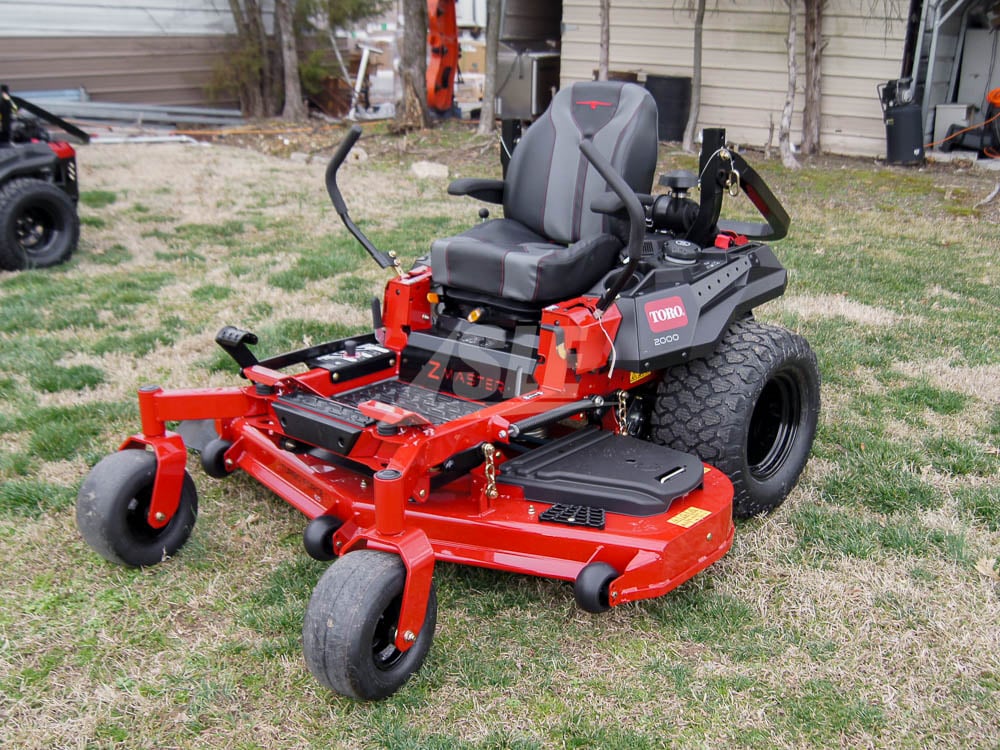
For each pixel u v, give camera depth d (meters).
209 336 5.72
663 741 2.58
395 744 2.54
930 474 4.12
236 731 2.63
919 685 2.81
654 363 3.36
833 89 11.77
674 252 3.68
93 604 3.19
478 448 3.12
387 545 2.63
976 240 8.27
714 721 2.66
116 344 5.55
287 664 2.88
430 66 14.47
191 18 15.22
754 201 4.04
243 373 3.53
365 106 16.83
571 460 3.28
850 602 3.21
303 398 3.35
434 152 12.45
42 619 3.11
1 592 3.25
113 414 4.62
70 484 3.98
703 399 3.54
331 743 2.58
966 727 2.64
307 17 16.05
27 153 7.09
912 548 3.52
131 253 7.71
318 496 3.46
